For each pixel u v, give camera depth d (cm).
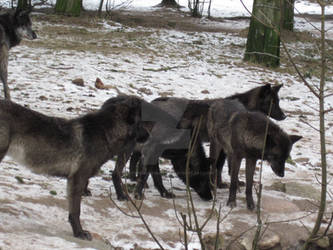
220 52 1950
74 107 1008
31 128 456
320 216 402
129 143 530
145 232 531
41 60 1396
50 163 471
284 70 1709
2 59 995
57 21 2180
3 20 1013
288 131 1073
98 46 1747
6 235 417
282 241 567
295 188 720
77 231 471
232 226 572
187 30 2445
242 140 611
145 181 626
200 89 1338
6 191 541
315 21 2928
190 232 548
